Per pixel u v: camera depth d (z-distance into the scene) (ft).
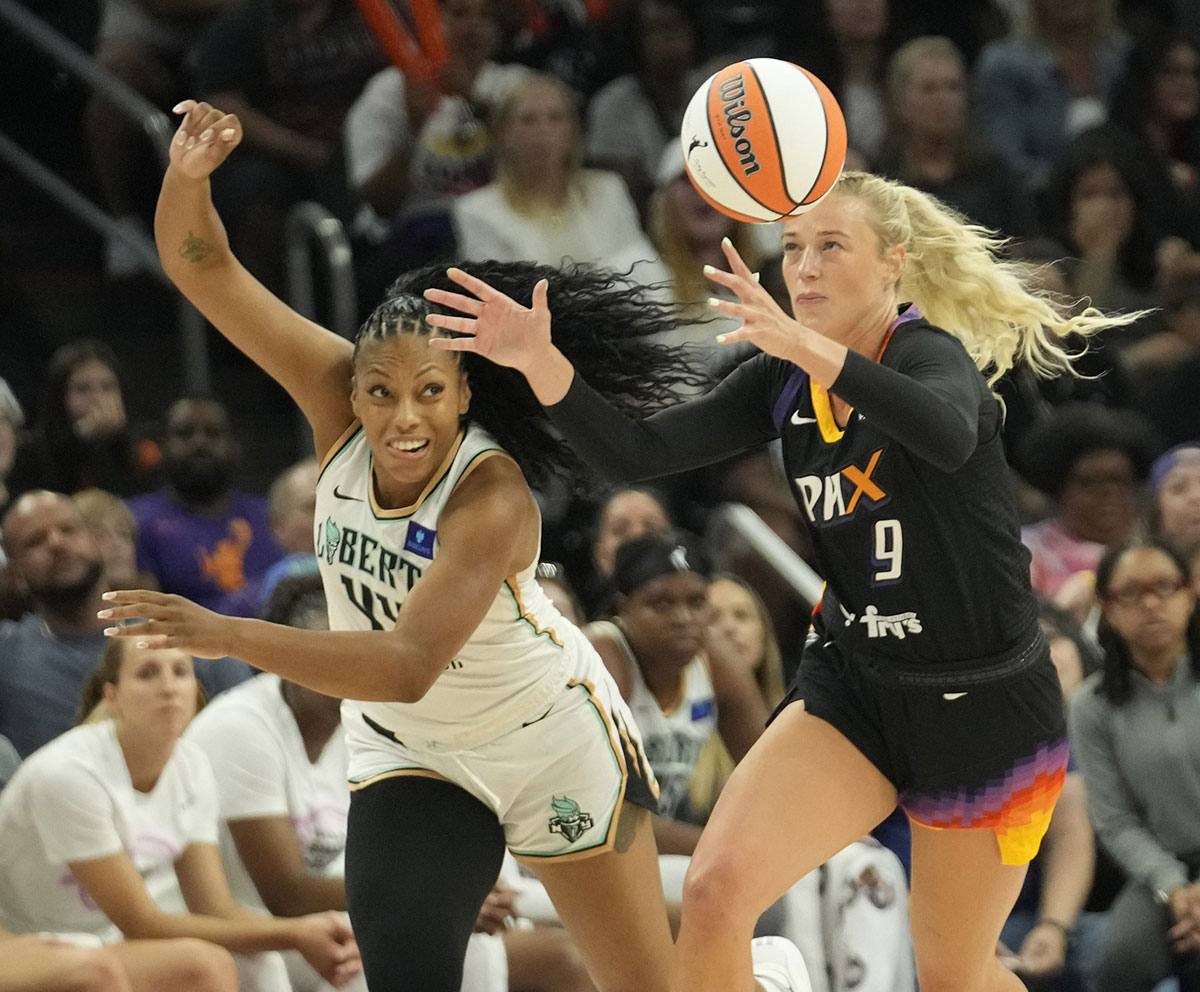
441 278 36.37
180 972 42.55
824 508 33.27
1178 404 73.97
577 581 66.69
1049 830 51.44
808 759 33.42
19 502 53.72
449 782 36.65
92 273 86.07
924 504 32.27
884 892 47.32
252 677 56.13
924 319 33.53
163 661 44.45
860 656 33.76
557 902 37.52
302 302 72.74
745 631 55.31
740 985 31.81
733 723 52.19
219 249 35.83
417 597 32.40
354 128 77.61
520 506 34.22
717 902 31.68
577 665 36.83
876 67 86.22
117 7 86.94
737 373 34.60
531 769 36.06
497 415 36.24
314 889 46.06
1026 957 49.01
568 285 37.32
